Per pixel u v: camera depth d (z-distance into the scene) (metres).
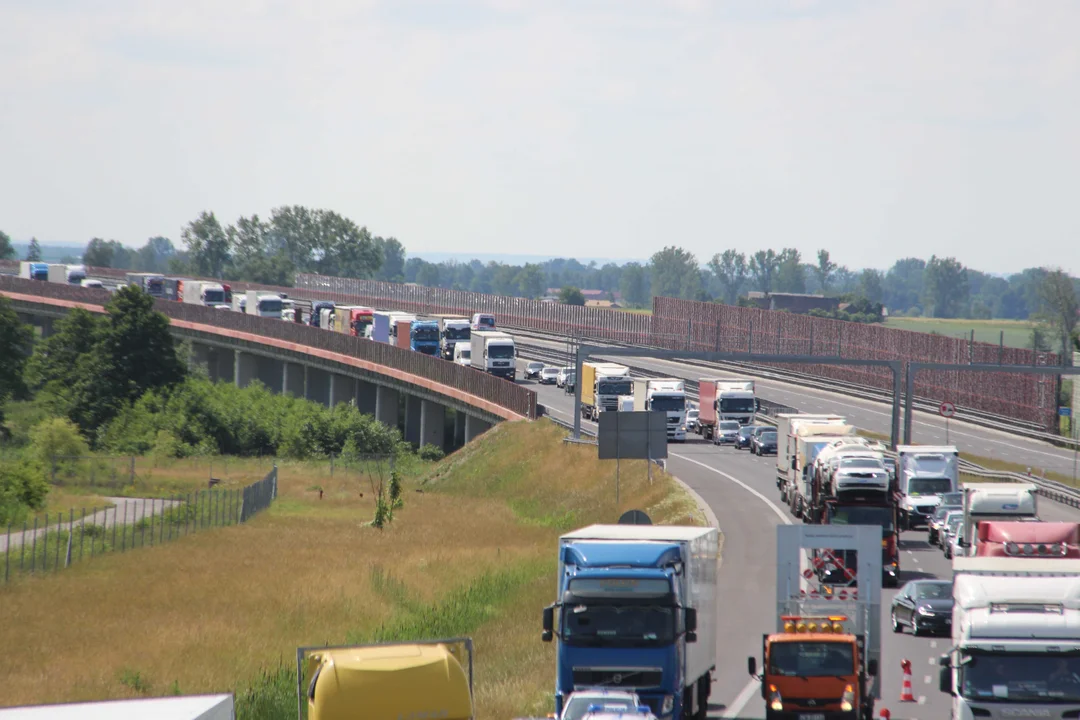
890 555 186.62
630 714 79.00
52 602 189.88
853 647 105.75
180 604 189.00
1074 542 144.88
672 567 104.19
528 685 126.06
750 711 117.31
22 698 128.88
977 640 90.50
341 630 169.62
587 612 102.44
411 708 75.69
